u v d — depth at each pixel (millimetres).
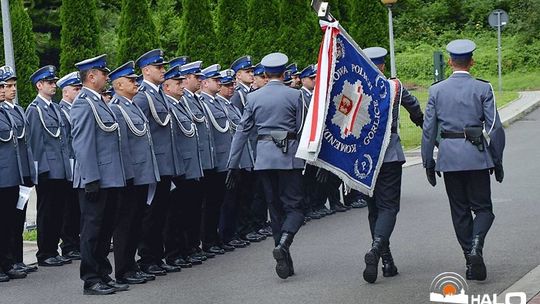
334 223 14375
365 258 9898
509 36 54219
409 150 24812
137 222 10766
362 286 9906
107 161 10336
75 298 10141
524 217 13734
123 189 10656
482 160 9750
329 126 10031
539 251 11234
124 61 19391
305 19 22344
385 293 9516
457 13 56812
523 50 50875
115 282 10695
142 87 11438
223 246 12781
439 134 10414
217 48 21828
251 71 14188
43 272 11883
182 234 11734
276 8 22391
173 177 11430
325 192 15109
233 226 12820
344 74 10109
